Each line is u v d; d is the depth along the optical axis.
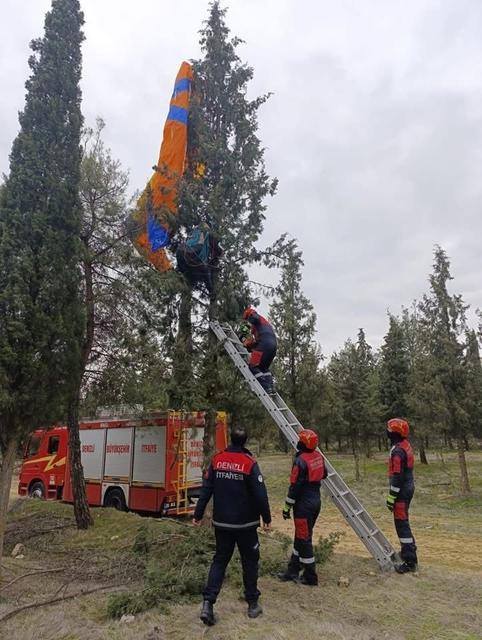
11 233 6.23
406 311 27.58
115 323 11.20
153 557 7.69
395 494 7.16
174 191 8.88
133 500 13.45
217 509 5.32
